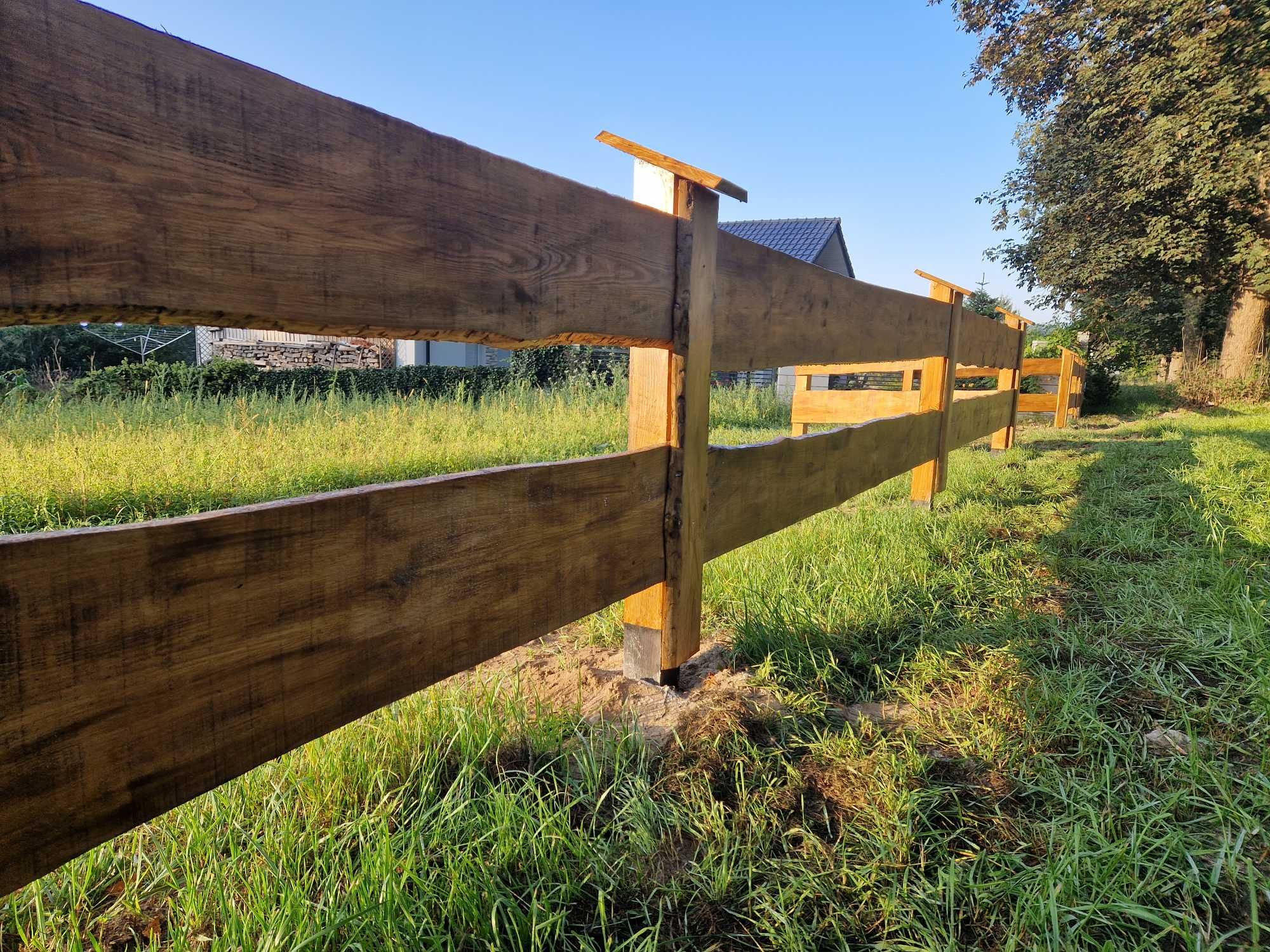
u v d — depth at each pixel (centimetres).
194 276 91
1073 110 1709
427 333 124
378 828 145
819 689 219
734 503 238
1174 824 152
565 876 141
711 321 210
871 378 1809
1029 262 1934
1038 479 545
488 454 688
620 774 174
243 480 523
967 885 138
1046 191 1803
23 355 2091
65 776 86
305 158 102
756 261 234
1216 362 1639
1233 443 677
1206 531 360
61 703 85
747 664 238
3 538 79
